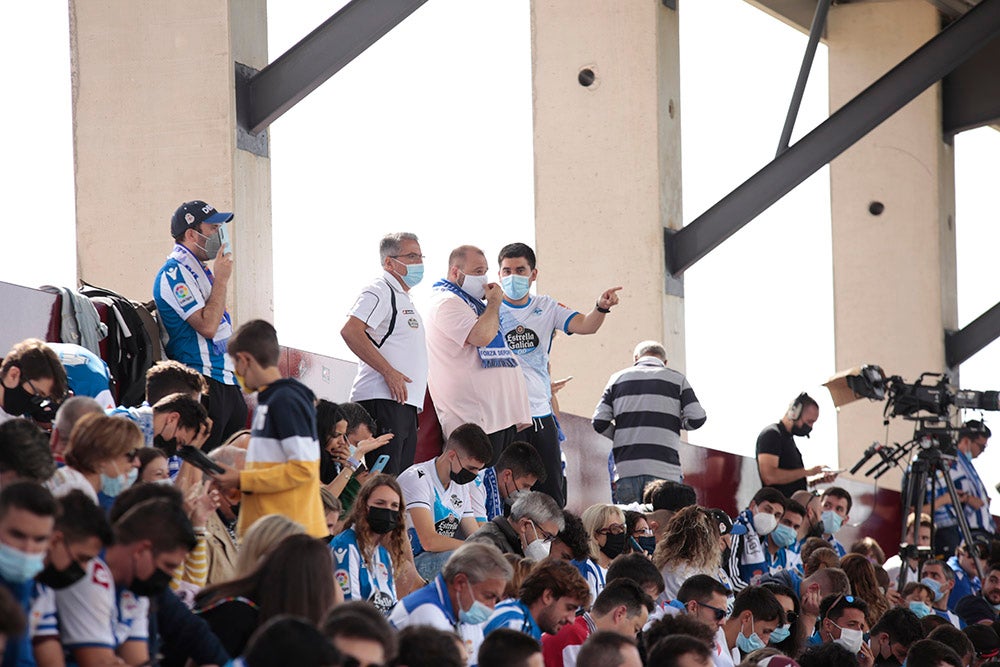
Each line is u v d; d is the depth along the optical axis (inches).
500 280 736.3
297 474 451.5
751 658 536.1
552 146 1070.4
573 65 1070.4
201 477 480.7
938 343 1396.4
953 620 839.7
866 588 751.7
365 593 488.7
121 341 581.0
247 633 370.6
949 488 913.5
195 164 773.3
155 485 374.0
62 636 345.1
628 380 825.5
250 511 455.8
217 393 588.4
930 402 918.4
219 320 587.8
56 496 344.5
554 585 491.5
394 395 628.4
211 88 775.1
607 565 621.9
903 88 1059.3
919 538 906.7
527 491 571.8
